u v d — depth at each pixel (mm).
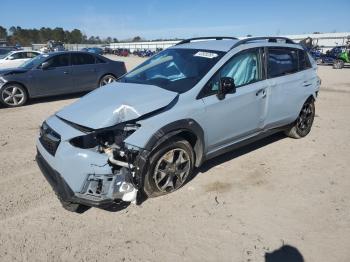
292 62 5445
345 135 6270
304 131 5992
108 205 3297
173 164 3752
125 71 11125
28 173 4535
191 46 4852
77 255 2924
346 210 3650
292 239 3160
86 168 3211
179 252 2967
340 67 23906
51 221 3404
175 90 3900
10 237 3150
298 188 4133
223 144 4363
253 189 4090
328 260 2896
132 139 3330
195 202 3758
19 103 8891
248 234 3223
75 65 9773
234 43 4590
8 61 15117
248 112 4500
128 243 3078
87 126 3367
